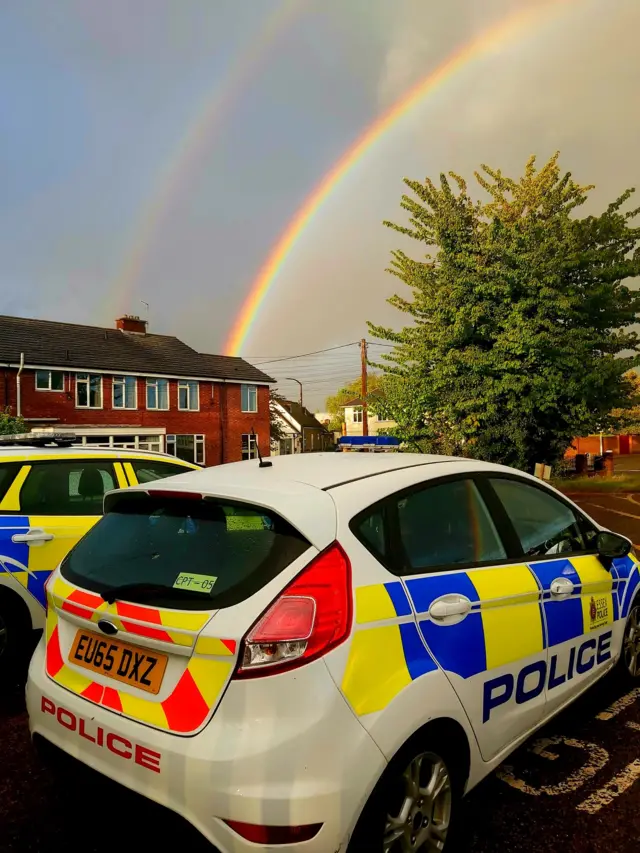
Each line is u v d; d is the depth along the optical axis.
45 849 2.50
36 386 27.31
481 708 2.47
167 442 31.92
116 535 2.70
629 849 2.50
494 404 15.77
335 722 1.93
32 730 2.53
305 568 2.10
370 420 59.78
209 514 2.44
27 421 26.38
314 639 1.99
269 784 1.85
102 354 30.67
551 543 3.36
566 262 14.98
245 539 2.27
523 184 17.42
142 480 5.12
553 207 16.77
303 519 2.21
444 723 2.28
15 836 2.59
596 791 2.90
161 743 2.01
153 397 31.55
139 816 2.07
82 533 4.55
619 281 16.23
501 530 3.00
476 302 15.62
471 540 2.82
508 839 2.56
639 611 4.04
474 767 2.45
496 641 2.59
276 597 2.04
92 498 4.79
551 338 14.78
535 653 2.85
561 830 2.62
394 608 2.21
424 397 16.39
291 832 1.84
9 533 4.22
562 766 3.13
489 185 17.64
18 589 4.20
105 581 2.47
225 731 1.93
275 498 2.31
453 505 2.83
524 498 3.32
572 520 3.63
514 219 16.84
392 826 2.09
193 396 33.31
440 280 16.06
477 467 3.13
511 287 15.01
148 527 2.60
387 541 2.40
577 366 14.85
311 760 1.88
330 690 1.95
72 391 28.41
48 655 2.60
